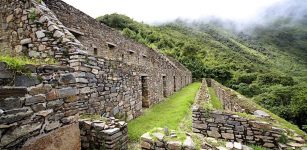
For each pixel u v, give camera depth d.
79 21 9.26
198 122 6.44
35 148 2.92
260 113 6.95
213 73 43.31
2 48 6.56
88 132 4.77
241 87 29.20
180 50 55.31
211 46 78.56
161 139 4.13
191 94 18.36
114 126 4.82
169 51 53.00
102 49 11.09
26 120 2.79
